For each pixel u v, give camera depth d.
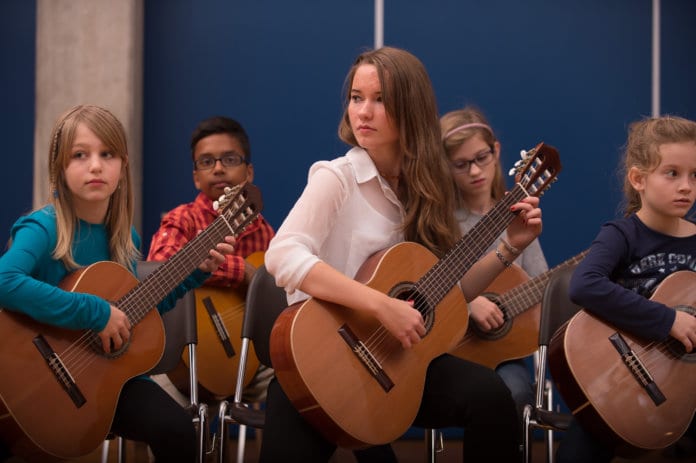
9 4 5.10
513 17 5.29
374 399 2.59
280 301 3.35
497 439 2.60
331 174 2.73
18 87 5.11
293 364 2.53
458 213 3.64
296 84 5.24
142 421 2.76
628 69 5.34
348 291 2.55
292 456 2.57
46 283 2.73
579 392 2.72
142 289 2.89
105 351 2.79
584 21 5.32
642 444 2.70
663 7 5.31
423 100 2.79
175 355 3.33
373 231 2.79
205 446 3.14
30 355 2.68
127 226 3.06
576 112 5.32
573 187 5.31
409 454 4.76
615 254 2.87
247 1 5.22
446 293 2.75
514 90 5.29
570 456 2.77
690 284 2.85
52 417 2.69
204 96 5.20
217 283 3.81
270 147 5.22
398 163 2.88
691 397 2.76
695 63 5.34
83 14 4.92
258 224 4.23
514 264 3.66
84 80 4.91
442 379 2.68
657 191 2.84
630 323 2.74
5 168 5.11
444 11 5.27
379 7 5.25
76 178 2.84
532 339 3.57
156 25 5.17
